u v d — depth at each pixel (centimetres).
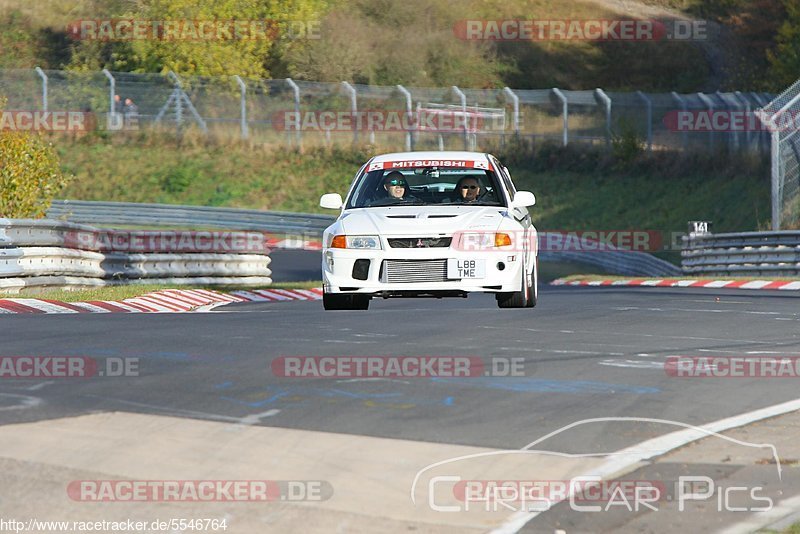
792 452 2041
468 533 1562
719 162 15025
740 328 4047
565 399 2522
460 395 2547
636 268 11631
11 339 3444
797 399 2573
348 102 18050
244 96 17800
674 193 14900
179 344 3344
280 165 17200
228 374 2767
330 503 1675
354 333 3719
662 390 2664
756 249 9131
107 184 16662
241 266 8481
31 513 1612
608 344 3491
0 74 18675
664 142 16275
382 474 1831
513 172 16400
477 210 4234
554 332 3825
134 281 7069
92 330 3753
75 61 19512
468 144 17038
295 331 3769
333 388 2600
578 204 15350
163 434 2064
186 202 16350
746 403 2523
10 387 2550
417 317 4369
